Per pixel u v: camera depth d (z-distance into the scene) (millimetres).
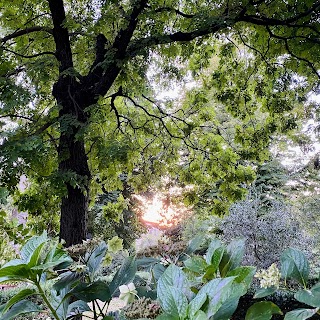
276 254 6266
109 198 10812
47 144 4797
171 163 6605
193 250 1229
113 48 4629
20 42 5215
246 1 4656
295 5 4711
